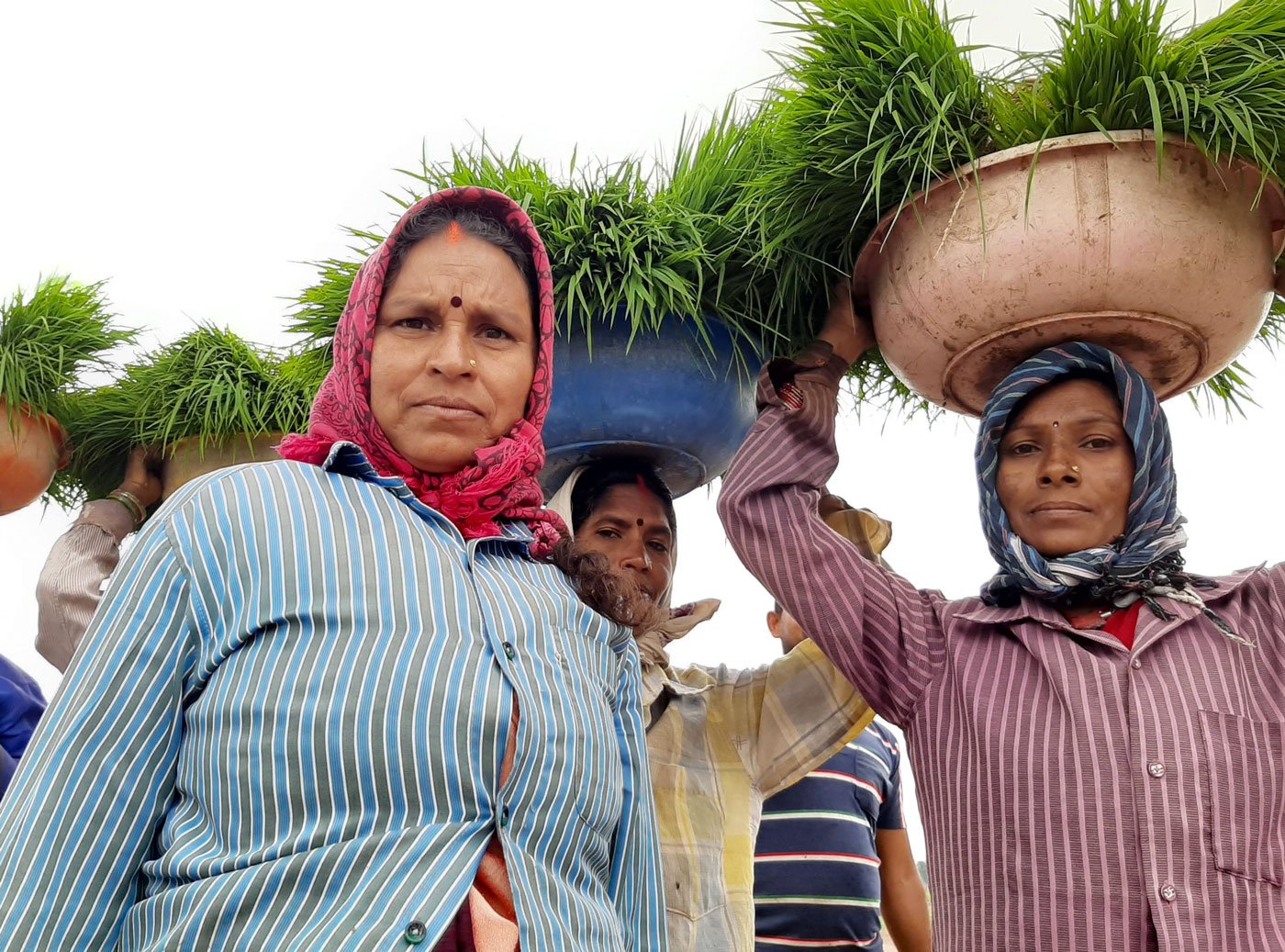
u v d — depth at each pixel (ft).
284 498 4.83
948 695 6.66
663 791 7.79
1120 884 5.82
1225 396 8.29
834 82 6.90
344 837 4.24
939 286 6.68
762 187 7.27
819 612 7.00
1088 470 6.79
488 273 5.80
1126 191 6.31
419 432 5.54
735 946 7.43
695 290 7.63
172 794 4.66
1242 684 6.22
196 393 10.34
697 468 8.28
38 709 9.04
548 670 4.87
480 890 4.43
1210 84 6.29
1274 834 5.95
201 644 4.65
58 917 4.30
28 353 10.37
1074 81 6.48
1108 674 6.24
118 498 10.74
